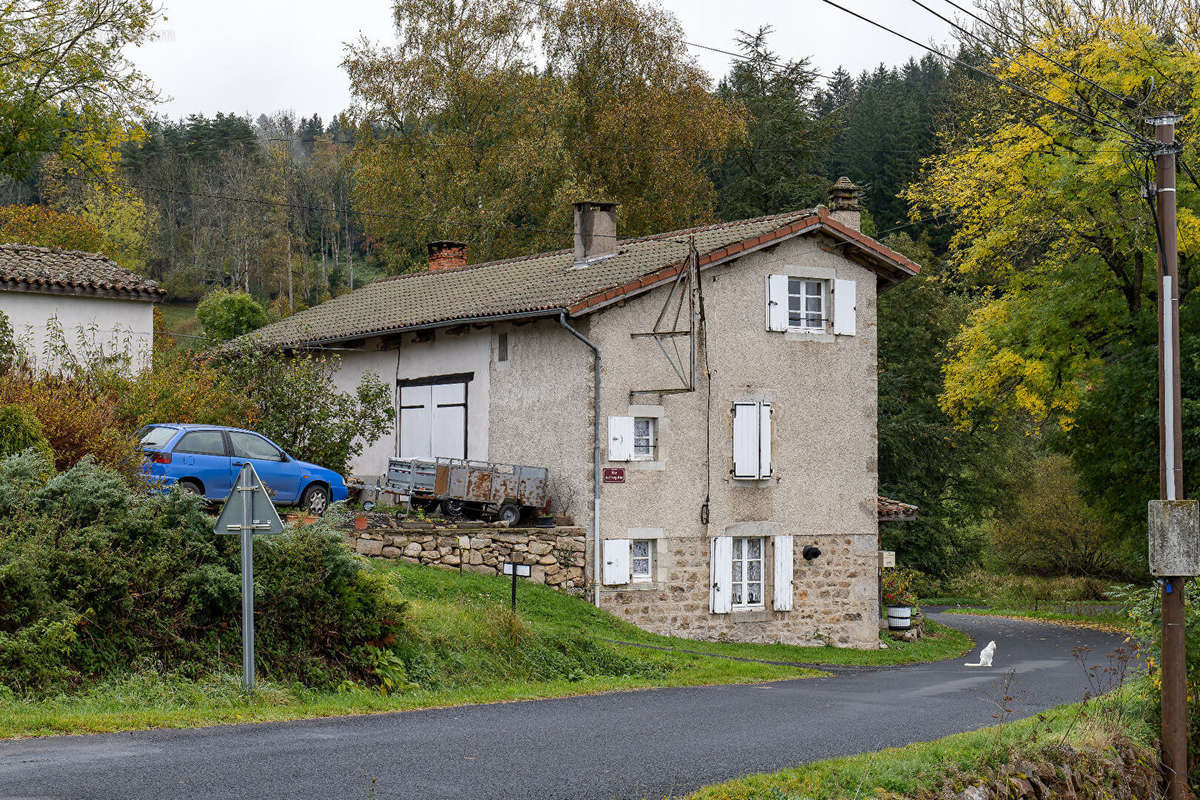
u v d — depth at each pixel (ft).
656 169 138.00
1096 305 101.04
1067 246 102.83
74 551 43.83
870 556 82.79
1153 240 91.15
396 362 91.71
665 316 76.69
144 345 93.91
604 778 32.42
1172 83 92.27
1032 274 105.70
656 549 76.02
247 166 286.66
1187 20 104.17
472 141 141.08
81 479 47.19
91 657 42.80
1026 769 37.42
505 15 142.41
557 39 144.36
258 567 48.78
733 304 78.48
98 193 227.61
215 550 48.11
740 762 35.70
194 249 268.41
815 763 34.78
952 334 149.38
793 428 80.33
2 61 106.63
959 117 153.48
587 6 141.08
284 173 283.18
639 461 75.36
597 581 73.46
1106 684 63.31
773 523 79.46
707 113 141.49
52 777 28.99
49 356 87.92
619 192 142.10
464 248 112.47
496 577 71.51
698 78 142.72
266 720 39.27
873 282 83.76
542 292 80.79
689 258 74.38
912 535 143.64
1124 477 103.40
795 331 80.59
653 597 75.46
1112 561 156.66
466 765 33.24
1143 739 44.21
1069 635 103.45
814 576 80.84
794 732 42.27
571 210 131.34
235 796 28.04
